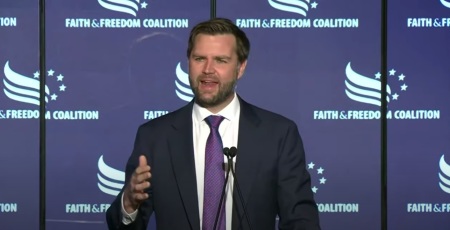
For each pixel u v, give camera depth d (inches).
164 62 708.0
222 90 393.1
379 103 710.5
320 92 709.9
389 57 709.3
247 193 393.4
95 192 710.5
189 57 397.4
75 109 707.4
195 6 706.2
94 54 706.2
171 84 708.7
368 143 711.7
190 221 391.2
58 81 705.6
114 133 709.9
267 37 707.4
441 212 712.4
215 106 407.2
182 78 708.7
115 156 709.9
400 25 708.0
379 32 708.0
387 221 713.6
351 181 713.6
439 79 710.5
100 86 708.0
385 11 707.4
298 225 385.1
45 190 709.3
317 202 714.2
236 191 389.4
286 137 410.6
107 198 712.4
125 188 381.1
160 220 400.8
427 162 711.7
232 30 395.9
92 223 711.7
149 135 415.5
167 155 406.3
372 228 714.2
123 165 710.5
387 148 712.4
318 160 712.4
